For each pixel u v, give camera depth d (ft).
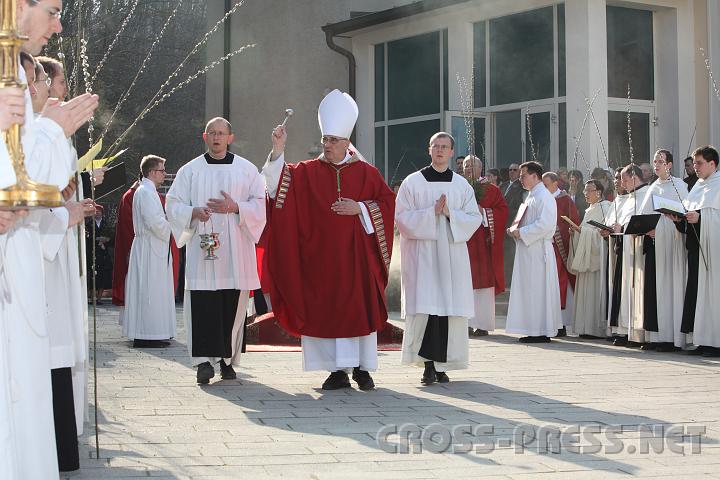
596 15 50.65
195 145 102.06
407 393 24.75
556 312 38.06
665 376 27.73
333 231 25.45
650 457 17.17
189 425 20.18
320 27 67.36
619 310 36.70
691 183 40.40
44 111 13.00
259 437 18.94
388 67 62.59
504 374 28.22
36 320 12.41
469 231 26.71
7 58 10.58
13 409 12.19
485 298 39.52
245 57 73.15
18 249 12.29
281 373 28.32
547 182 40.78
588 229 39.19
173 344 37.19
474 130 56.54
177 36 96.37
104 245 58.65
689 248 33.42
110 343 37.35
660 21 53.42
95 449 17.66
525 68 54.39
